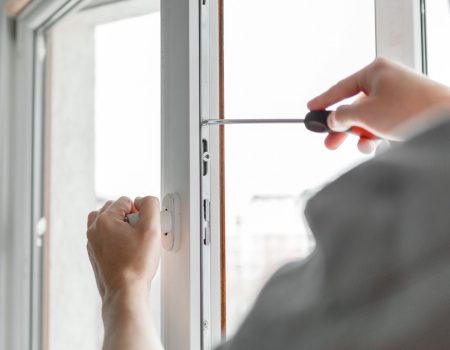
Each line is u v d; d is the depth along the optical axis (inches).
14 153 69.7
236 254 38.8
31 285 69.1
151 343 26.0
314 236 11.1
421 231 9.5
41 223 69.7
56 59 70.4
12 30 70.5
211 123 37.8
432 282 9.3
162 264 39.4
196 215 38.0
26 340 68.3
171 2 39.8
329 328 10.1
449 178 9.6
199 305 37.9
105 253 30.8
